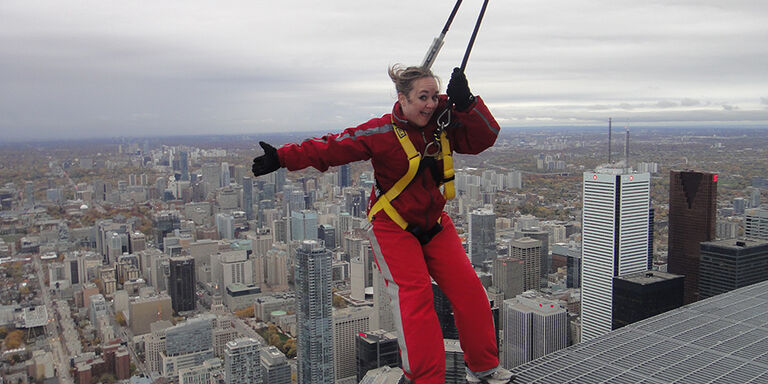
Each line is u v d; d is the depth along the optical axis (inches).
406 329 147.9
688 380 235.6
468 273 160.4
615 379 235.9
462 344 168.2
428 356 146.6
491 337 165.8
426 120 144.0
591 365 248.8
